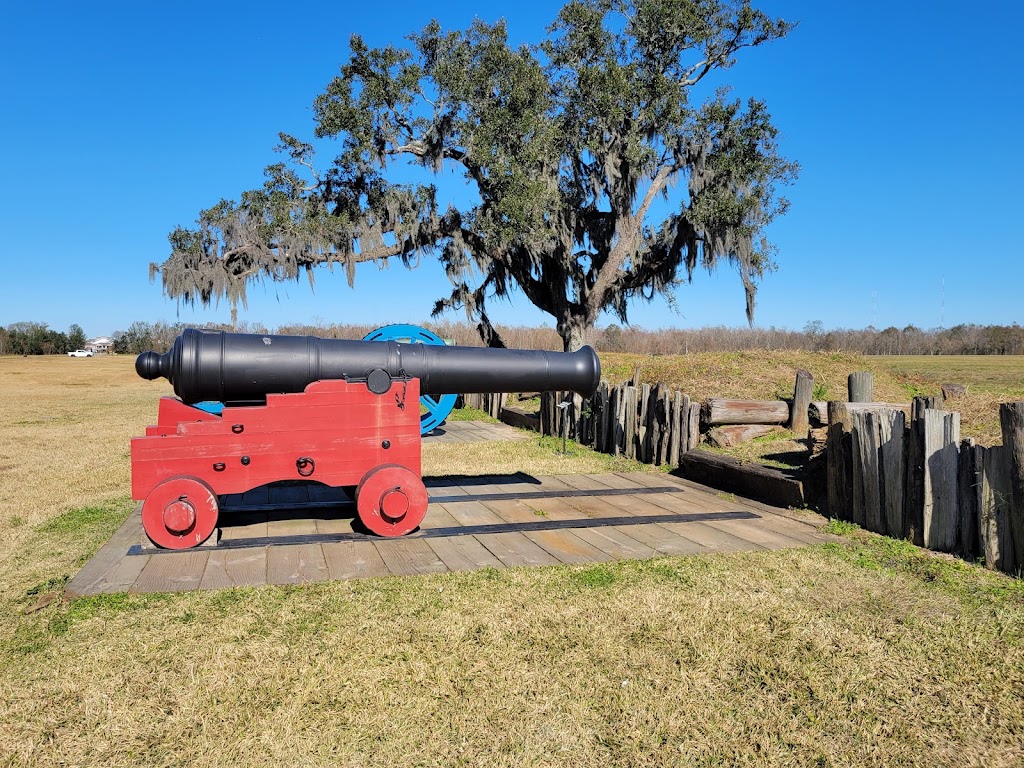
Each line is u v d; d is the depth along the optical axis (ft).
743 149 49.57
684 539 17.60
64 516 20.24
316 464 17.22
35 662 10.91
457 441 35.53
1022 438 14.28
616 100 49.34
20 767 8.37
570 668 10.74
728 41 56.39
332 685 10.19
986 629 12.03
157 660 10.96
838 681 10.36
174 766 8.43
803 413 28.94
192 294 45.93
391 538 17.52
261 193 49.03
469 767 8.44
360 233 50.34
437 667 10.73
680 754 8.71
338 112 49.67
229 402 18.08
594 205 54.60
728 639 11.69
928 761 8.61
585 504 21.49
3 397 72.69
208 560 15.67
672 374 39.78
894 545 16.71
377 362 18.43
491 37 52.65
